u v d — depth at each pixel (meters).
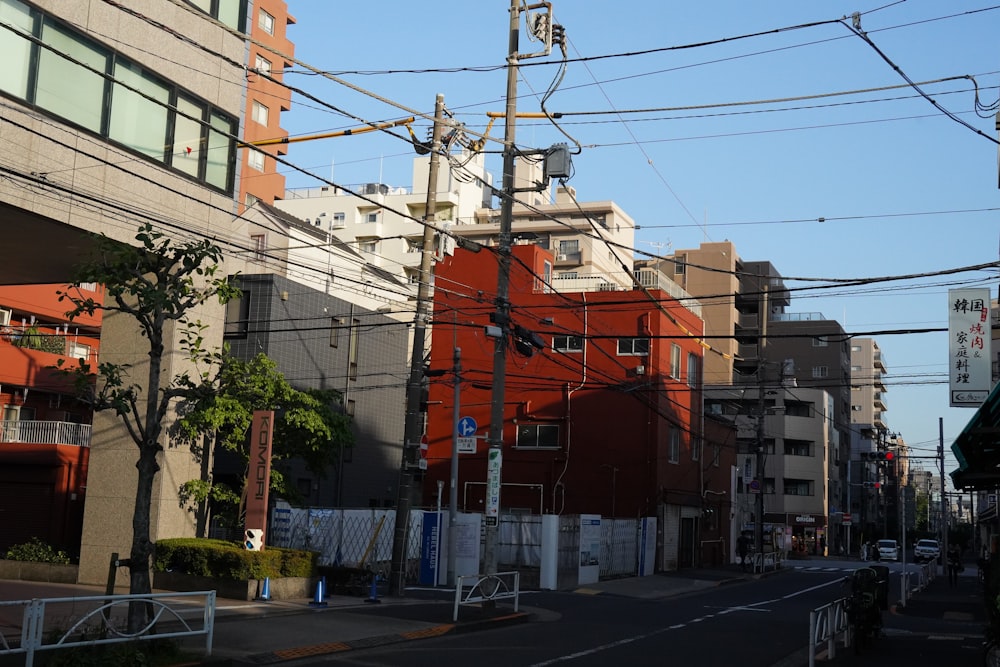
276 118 62.28
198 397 13.16
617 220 70.12
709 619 21.70
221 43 20.89
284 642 14.23
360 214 73.94
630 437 38.81
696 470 44.19
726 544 49.09
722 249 77.56
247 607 17.61
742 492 58.88
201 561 19.48
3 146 15.80
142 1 18.69
